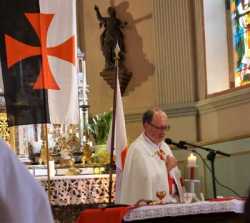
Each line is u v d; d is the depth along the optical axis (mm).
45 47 6613
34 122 6547
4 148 2072
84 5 13086
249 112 9844
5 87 6527
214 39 11148
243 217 1833
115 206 5691
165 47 11688
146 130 7652
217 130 10617
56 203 8555
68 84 6688
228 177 10109
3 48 6527
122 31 12453
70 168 9148
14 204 2014
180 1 11562
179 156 10953
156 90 11719
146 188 7289
